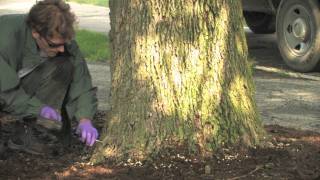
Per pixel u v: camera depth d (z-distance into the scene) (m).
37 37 2.67
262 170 2.85
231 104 2.98
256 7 7.81
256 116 3.15
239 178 2.75
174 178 2.74
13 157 3.12
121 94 2.96
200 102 2.92
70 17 2.64
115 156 2.92
